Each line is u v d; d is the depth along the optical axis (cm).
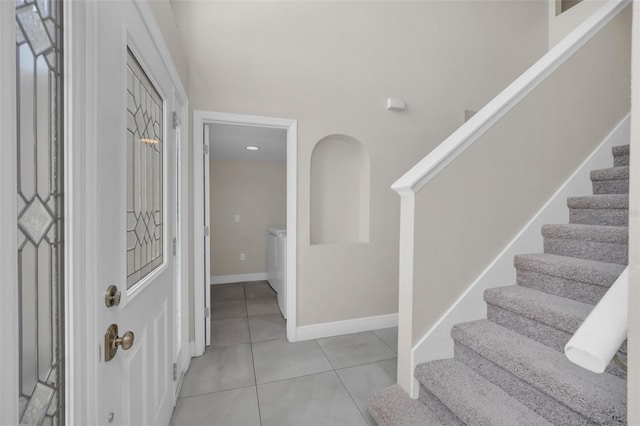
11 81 43
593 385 94
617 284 56
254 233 436
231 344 229
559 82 173
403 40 259
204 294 221
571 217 176
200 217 210
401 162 260
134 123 101
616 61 192
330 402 162
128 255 96
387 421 130
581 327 52
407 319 146
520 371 111
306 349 221
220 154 380
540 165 170
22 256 50
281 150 351
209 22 207
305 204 233
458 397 116
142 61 104
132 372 95
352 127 244
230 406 158
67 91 60
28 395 52
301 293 235
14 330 45
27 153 52
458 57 279
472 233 154
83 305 64
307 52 230
